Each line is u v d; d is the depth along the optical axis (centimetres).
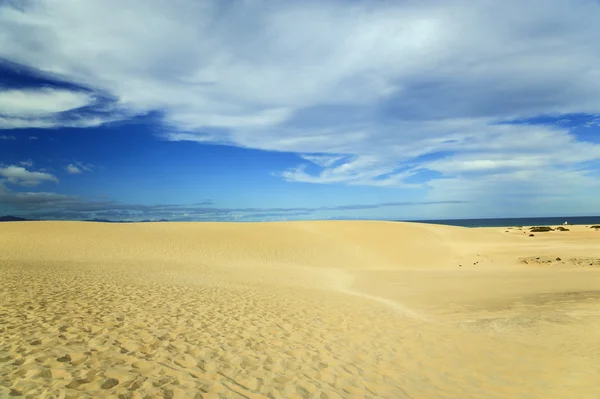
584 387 566
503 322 975
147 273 1814
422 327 929
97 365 541
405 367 652
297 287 1616
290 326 882
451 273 2116
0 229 3331
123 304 971
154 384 499
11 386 446
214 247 3120
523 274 1953
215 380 536
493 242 3478
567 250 2911
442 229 3997
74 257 2595
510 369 645
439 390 562
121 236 3331
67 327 713
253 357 650
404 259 2872
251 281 1759
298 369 612
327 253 3031
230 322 877
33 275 1384
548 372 629
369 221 4253
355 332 862
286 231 3706
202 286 1445
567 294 1335
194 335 746
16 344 591
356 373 613
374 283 1789
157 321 825
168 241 3244
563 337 814
